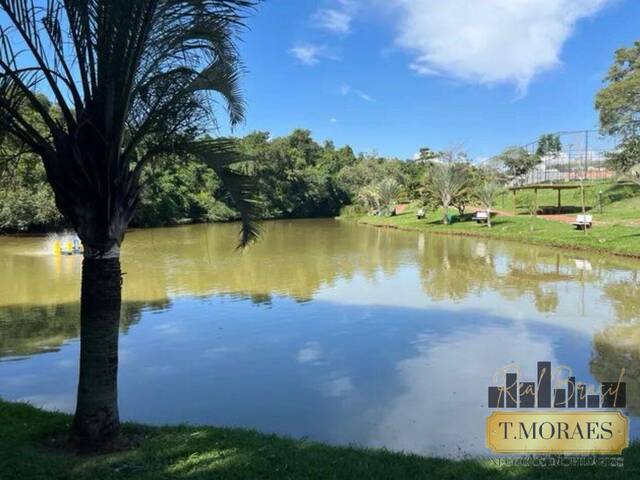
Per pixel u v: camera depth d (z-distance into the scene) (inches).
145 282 592.4
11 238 1155.9
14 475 149.0
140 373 289.3
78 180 166.9
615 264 715.4
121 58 163.3
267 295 513.3
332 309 447.2
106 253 173.6
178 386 269.9
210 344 343.6
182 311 441.1
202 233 1401.3
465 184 1549.0
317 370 293.0
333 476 148.3
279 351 327.9
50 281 589.9
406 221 1723.7
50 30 162.7
